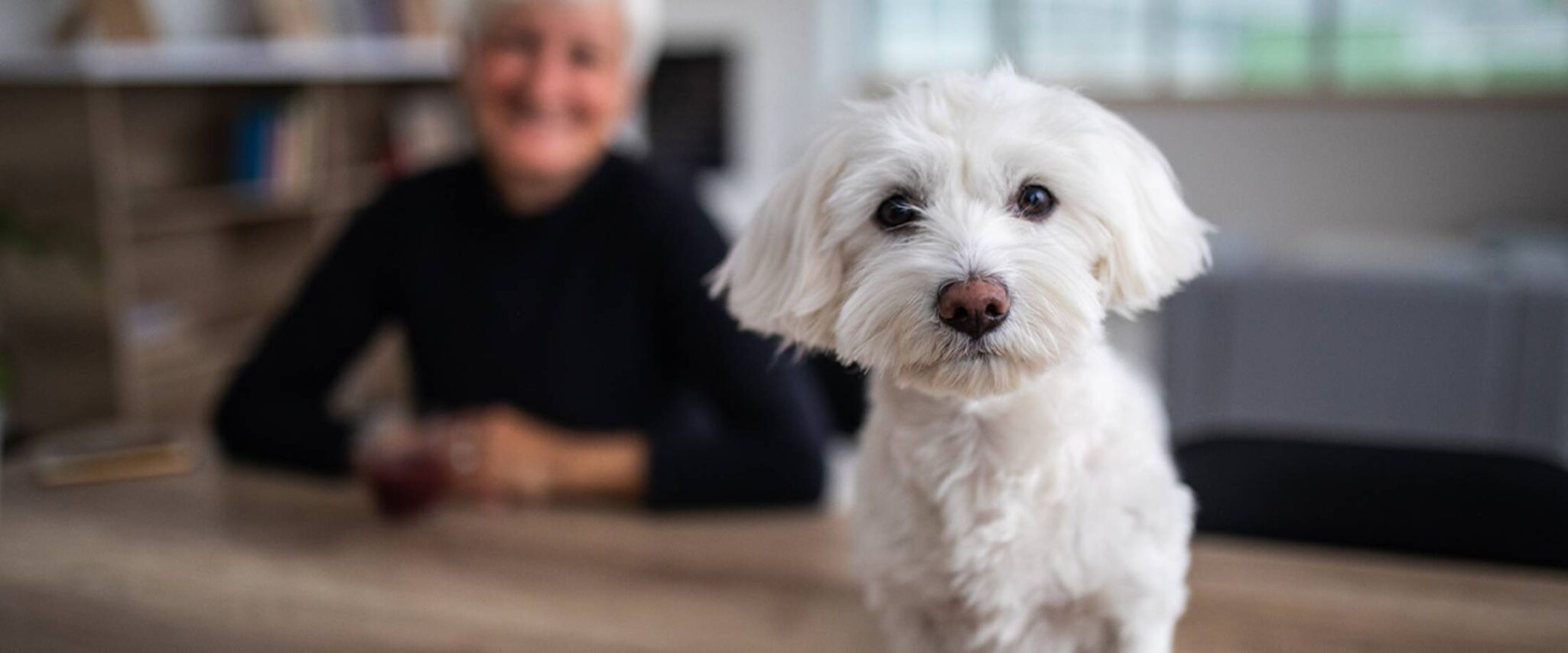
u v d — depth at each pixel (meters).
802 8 5.11
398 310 1.65
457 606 0.98
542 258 1.54
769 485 1.24
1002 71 0.75
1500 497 1.08
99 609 0.98
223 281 3.62
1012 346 0.63
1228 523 1.14
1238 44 4.93
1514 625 0.88
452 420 1.34
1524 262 2.64
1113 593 0.63
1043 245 0.67
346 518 1.19
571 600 0.99
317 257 3.72
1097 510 0.64
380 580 1.03
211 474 1.34
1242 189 4.81
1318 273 2.60
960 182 0.69
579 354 1.54
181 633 0.93
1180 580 0.65
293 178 3.59
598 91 1.51
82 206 2.81
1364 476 1.13
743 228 0.81
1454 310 2.49
